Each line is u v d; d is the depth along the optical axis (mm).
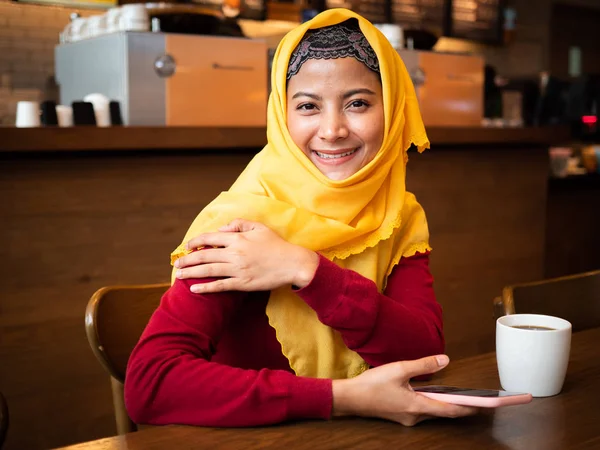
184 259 1096
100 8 3402
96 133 2102
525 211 3285
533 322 1145
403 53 3211
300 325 1174
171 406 988
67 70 2908
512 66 5379
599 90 4453
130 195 2250
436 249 2977
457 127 2869
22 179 2055
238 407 947
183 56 2656
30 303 2094
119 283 2252
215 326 1094
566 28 5730
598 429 939
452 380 1144
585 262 3980
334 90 1169
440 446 884
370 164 1203
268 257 1075
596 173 3916
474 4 4809
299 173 1208
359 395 955
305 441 904
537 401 1043
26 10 3256
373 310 1101
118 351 1261
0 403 918
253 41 2820
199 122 2723
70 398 2184
